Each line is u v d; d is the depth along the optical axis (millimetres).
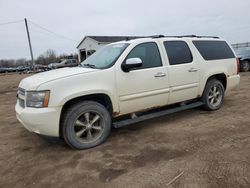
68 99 3711
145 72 4438
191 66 5121
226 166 3100
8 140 4605
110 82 4074
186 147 3773
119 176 3057
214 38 5859
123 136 4445
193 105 5328
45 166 3467
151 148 3828
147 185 2814
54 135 3783
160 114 4750
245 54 15359
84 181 3008
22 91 3992
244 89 8609
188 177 2916
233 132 4277
